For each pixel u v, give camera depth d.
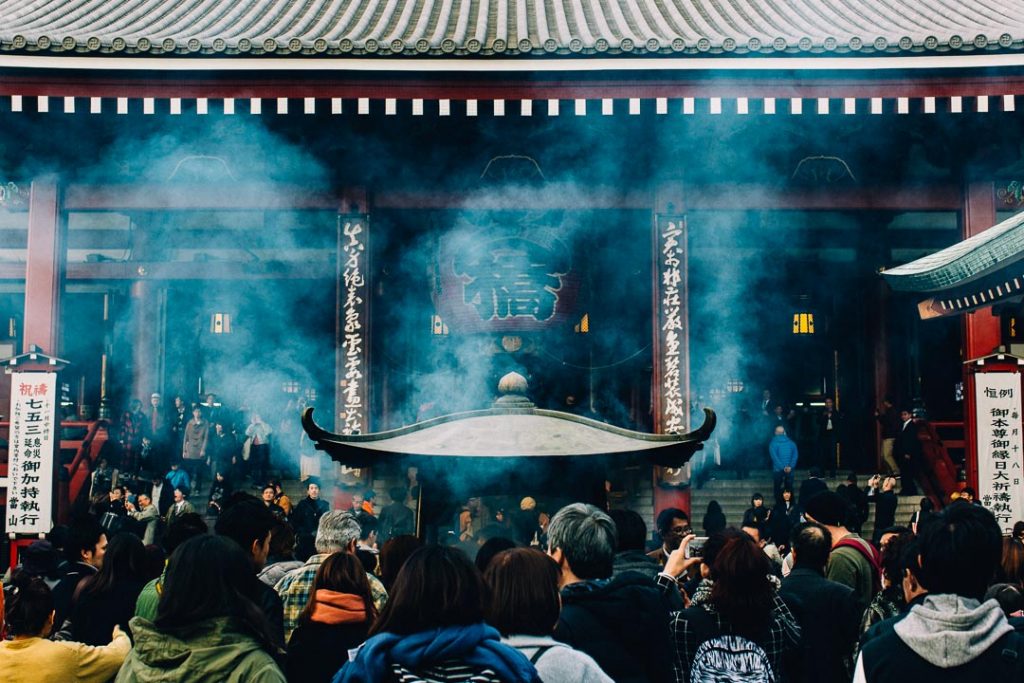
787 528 16.88
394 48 18.33
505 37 21.17
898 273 14.59
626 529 7.42
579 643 5.66
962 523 4.62
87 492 21.66
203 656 4.86
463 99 18.81
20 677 5.88
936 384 27.50
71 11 22.83
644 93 18.75
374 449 8.88
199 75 18.69
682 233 20.62
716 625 6.24
